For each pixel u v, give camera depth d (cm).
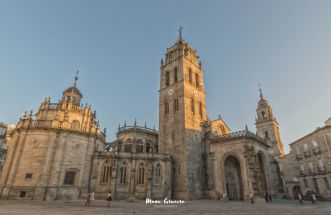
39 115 4875
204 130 5619
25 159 4066
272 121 8200
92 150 4703
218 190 4500
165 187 4603
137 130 5797
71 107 5047
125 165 4612
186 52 6469
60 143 4306
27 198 3769
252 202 3544
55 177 4038
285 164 7506
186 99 5509
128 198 4291
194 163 4881
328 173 5125
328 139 5266
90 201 3186
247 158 4234
